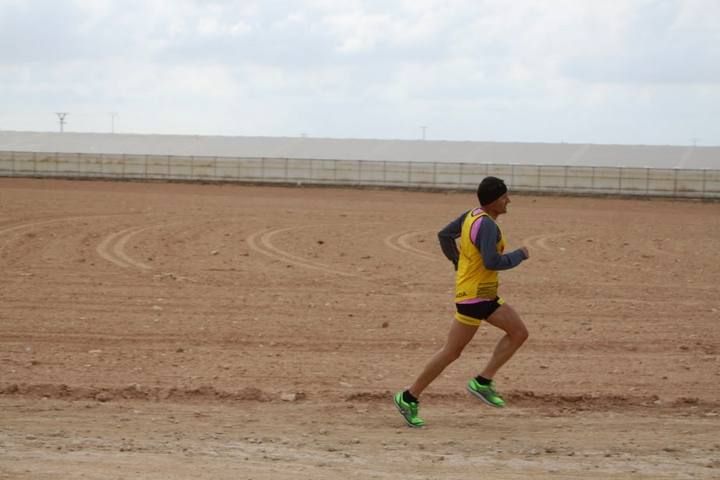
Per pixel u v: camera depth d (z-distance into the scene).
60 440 15.86
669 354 25.06
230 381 21.36
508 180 112.62
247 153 134.62
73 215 63.03
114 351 24.45
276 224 61.06
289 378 21.73
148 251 46.03
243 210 71.94
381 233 57.41
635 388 21.23
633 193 109.56
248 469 13.94
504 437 16.67
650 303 33.50
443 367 17.11
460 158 129.50
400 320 29.36
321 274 39.53
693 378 22.31
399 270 41.19
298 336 26.75
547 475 13.98
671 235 61.00
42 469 13.63
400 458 14.95
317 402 19.55
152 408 18.80
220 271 39.84
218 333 26.95
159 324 28.14
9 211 64.38
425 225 63.56
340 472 13.90
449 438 16.55
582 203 97.25
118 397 19.70
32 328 27.23
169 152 135.12
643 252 50.50
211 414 18.34
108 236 51.59
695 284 38.59
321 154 132.62
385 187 115.69
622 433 17.09
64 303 31.45
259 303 32.12
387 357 24.23
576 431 17.23
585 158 127.62
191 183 117.94
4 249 45.19
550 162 126.06
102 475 13.34
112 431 16.70
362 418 18.12
